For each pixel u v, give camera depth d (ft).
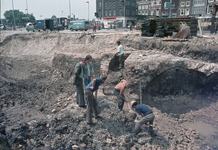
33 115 16.25
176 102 23.49
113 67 29.35
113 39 45.52
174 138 17.37
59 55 33.01
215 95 23.73
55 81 29.55
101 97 20.52
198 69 22.74
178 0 118.52
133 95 23.25
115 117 17.16
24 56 53.36
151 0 134.82
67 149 13.87
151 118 15.47
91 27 100.32
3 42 63.31
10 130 13.39
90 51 32.12
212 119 20.62
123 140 15.30
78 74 16.39
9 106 17.24
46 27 83.56
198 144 16.84
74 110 17.12
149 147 15.47
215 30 57.16
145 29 42.83
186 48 32.19
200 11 102.73
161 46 34.68
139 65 22.40
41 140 13.83
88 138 14.83
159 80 23.77
